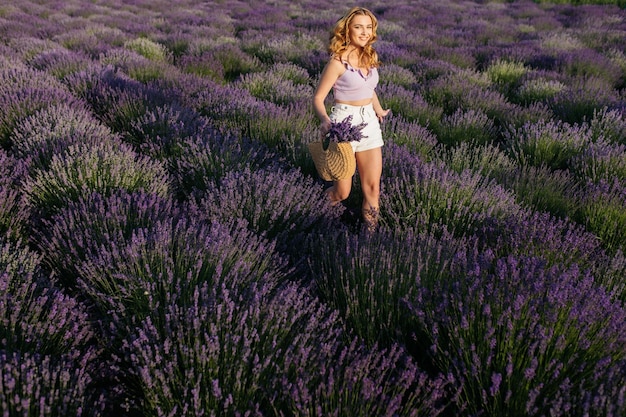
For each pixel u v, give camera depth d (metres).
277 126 5.24
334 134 2.93
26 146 4.32
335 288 2.61
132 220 3.14
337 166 3.08
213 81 7.92
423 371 2.06
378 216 3.41
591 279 2.34
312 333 2.16
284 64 8.94
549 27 16.89
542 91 7.73
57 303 2.29
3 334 2.11
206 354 1.98
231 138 4.60
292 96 6.66
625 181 4.43
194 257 2.59
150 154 4.55
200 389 1.90
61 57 8.41
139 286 2.41
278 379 1.89
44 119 4.76
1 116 5.09
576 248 2.96
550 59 10.28
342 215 3.86
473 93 7.16
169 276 2.41
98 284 2.55
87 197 3.36
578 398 1.82
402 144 5.04
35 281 2.54
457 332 2.10
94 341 2.39
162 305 2.41
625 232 3.52
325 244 2.96
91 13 17.05
